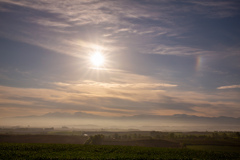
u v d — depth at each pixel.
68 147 43.91
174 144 86.19
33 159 31.12
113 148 44.72
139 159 33.69
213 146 76.94
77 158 32.03
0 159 30.70
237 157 38.66
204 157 37.75
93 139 82.81
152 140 100.12
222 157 38.47
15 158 31.30
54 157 32.22
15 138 95.56
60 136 107.75
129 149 44.06
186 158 35.31
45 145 45.38
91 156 34.25
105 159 32.59
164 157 35.66
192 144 83.06
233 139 99.50
